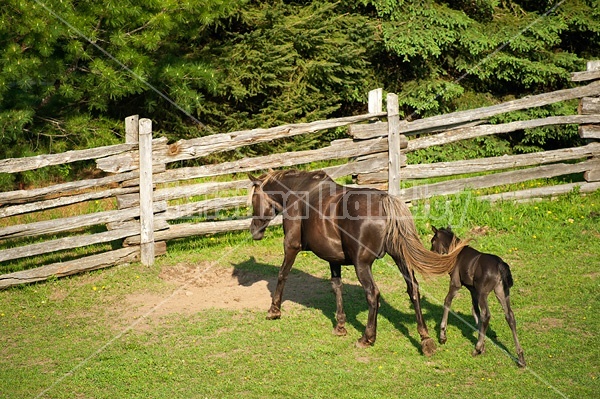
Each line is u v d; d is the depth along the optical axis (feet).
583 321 27.25
